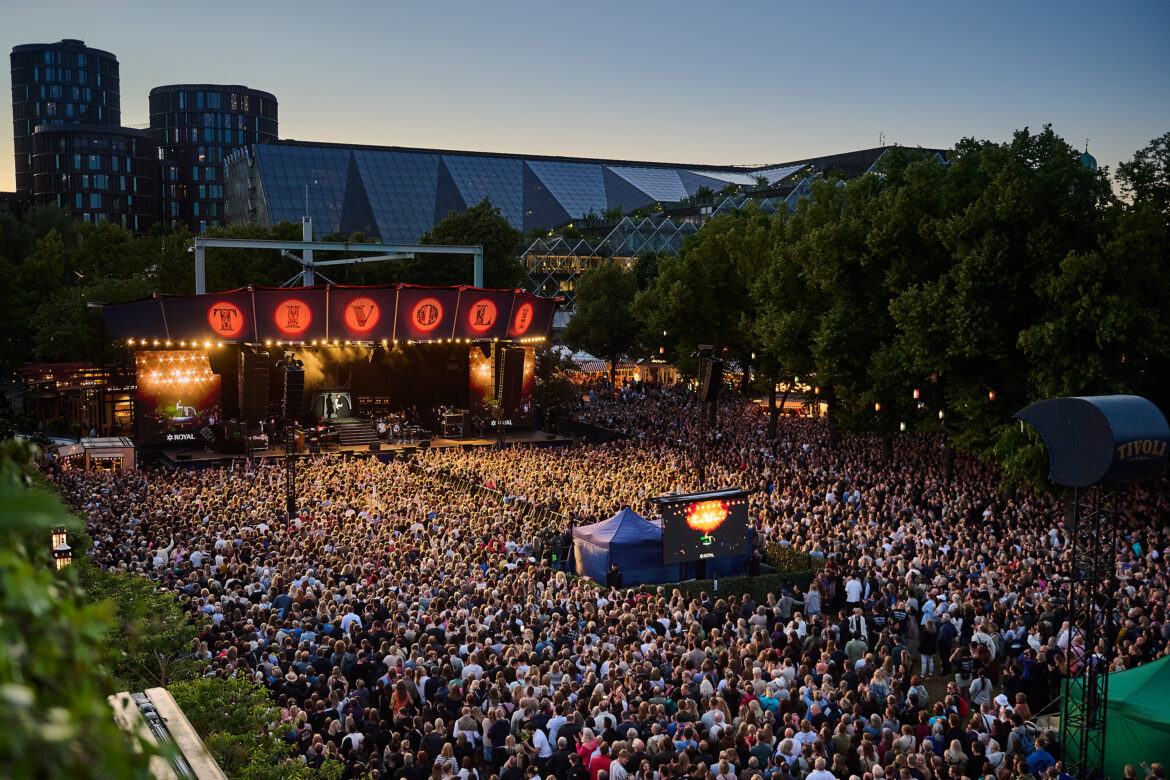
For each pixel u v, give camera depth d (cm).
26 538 270
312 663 1888
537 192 16000
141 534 2986
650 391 8206
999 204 3519
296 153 14812
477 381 6838
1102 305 3189
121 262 9175
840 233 4259
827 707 1734
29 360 8181
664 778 1381
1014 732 1614
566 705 1628
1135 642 2002
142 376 5753
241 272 8394
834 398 4866
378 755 1505
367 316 6141
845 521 3266
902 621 2361
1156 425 1720
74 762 192
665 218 12812
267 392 6109
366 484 4028
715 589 2895
